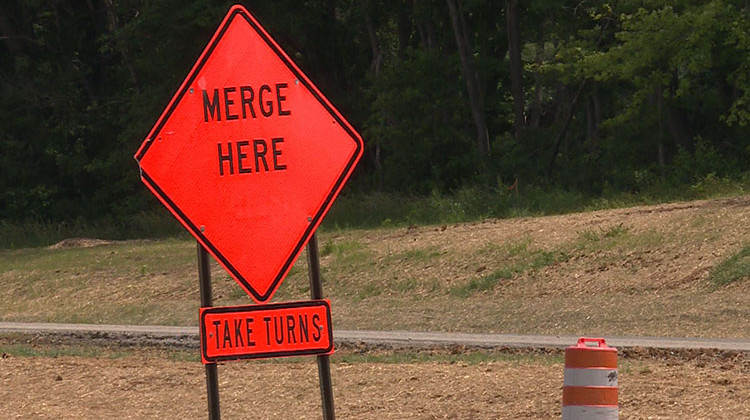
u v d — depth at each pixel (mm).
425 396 12297
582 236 27594
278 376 14164
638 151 43969
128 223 56719
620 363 14734
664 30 36062
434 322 22984
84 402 12875
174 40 53406
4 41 66312
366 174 53656
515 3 47875
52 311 29312
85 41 66438
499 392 12219
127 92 65812
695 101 41531
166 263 33531
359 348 18312
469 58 48219
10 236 52719
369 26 53656
